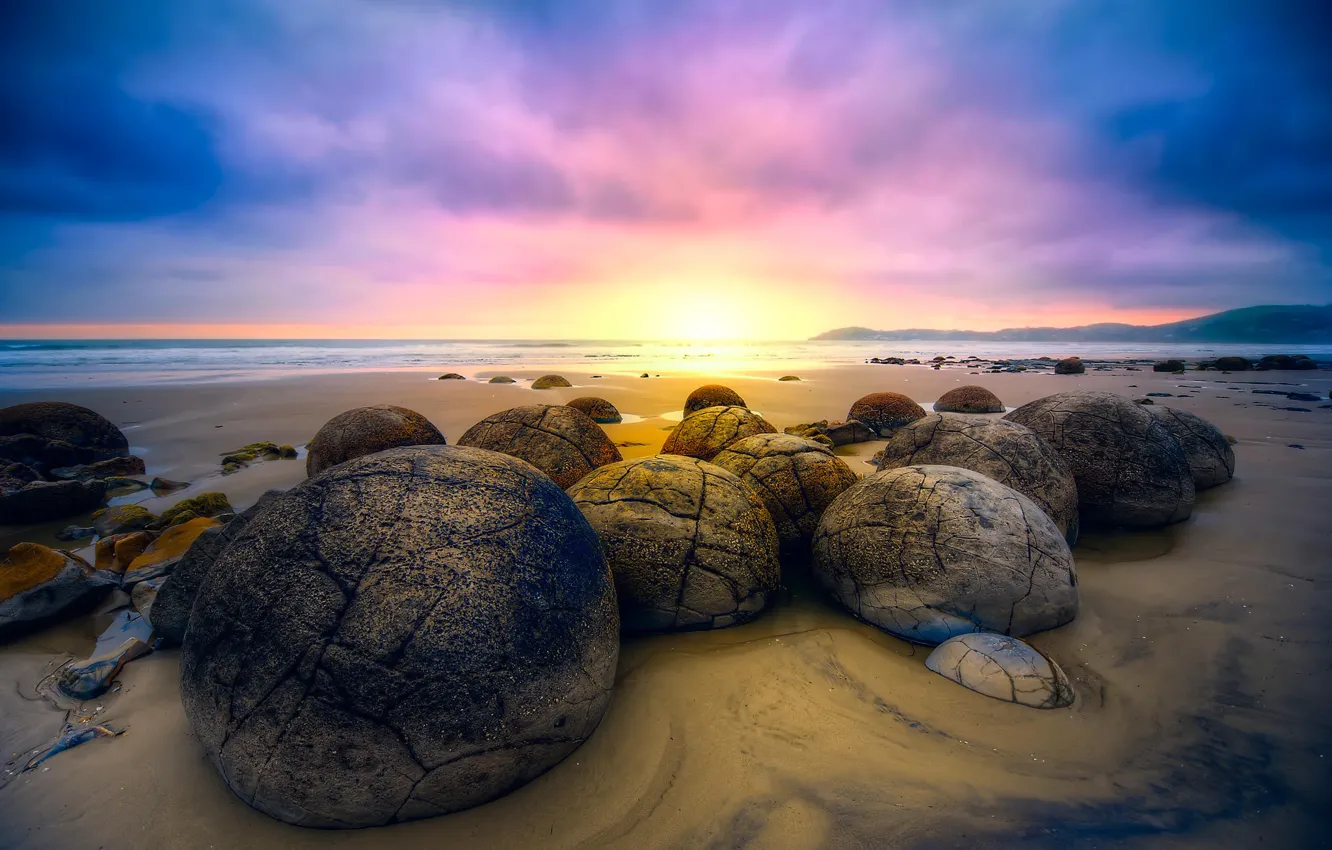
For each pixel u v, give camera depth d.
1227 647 3.77
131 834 2.58
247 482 8.74
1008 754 2.98
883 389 21.62
